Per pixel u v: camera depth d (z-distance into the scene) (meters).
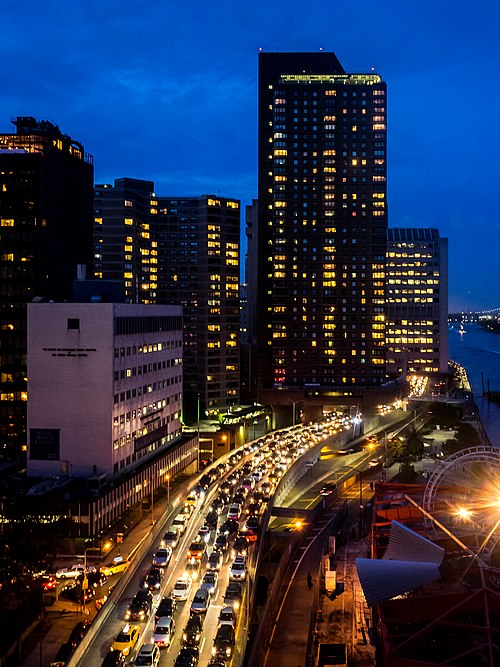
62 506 119.12
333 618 85.12
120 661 68.06
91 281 152.50
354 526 129.25
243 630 78.12
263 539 112.50
